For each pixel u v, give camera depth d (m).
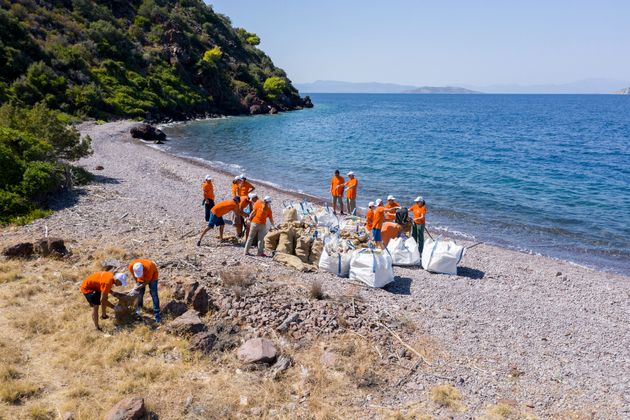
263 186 25.92
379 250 12.70
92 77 53.84
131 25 72.12
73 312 9.15
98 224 15.02
